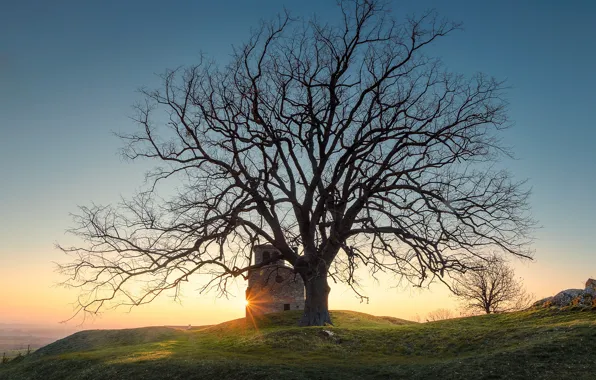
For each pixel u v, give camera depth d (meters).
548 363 20.45
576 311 30.64
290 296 57.31
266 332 36.06
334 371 22.59
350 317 49.75
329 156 34.00
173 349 32.03
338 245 35.75
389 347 28.81
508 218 31.75
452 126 33.22
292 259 35.53
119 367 25.92
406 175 33.25
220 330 47.34
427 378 20.72
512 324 30.56
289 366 23.64
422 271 31.33
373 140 33.09
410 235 31.25
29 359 44.06
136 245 30.12
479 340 26.83
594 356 20.64
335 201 34.69
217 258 32.62
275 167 34.84
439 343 27.98
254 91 33.09
